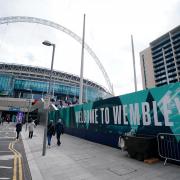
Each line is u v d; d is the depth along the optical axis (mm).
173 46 87438
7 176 6062
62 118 23844
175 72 84938
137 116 9969
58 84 98750
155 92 8953
